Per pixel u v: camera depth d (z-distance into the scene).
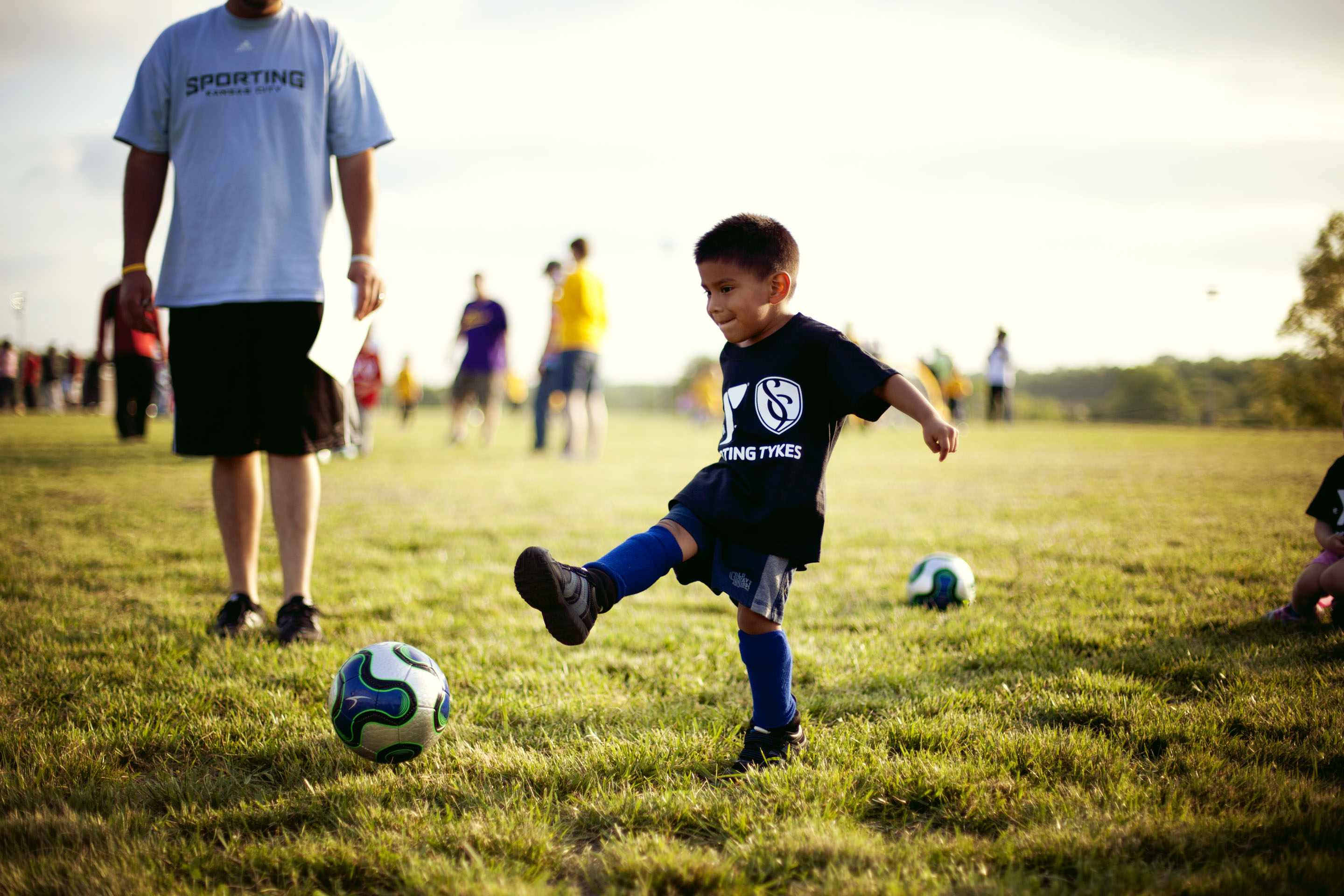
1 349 22.47
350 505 6.83
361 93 3.44
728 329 2.21
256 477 3.42
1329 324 18.20
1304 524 5.64
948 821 1.84
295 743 2.24
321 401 3.32
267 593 3.96
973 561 4.66
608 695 2.64
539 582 1.75
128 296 3.26
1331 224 17.56
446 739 2.30
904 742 2.22
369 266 3.42
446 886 1.54
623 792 1.96
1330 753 2.04
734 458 2.17
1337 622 3.20
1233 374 22.84
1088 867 1.57
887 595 3.94
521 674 2.83
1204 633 3.20
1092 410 27.56
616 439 18.12
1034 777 2.00
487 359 13.61
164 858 1.67
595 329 10.97
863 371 2.04
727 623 3.53
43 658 2.92
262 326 3.20
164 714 2.42
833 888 1.52
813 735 2.29
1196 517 6.06
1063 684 2.62
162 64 3.24
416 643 3.20
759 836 1.73
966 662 2.92
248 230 3.19
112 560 4.59
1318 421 19.69
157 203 3.34
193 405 3.23
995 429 21.92
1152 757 2.13
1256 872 1.52
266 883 1.61
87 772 2.08
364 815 1.84
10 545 4.98
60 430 15.36
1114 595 3.81
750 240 2.13
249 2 3.20
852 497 7.58
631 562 1.97
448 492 7.66
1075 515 6.30
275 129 3.23
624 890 1.55
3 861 1.64
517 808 1.89
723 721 2.42
